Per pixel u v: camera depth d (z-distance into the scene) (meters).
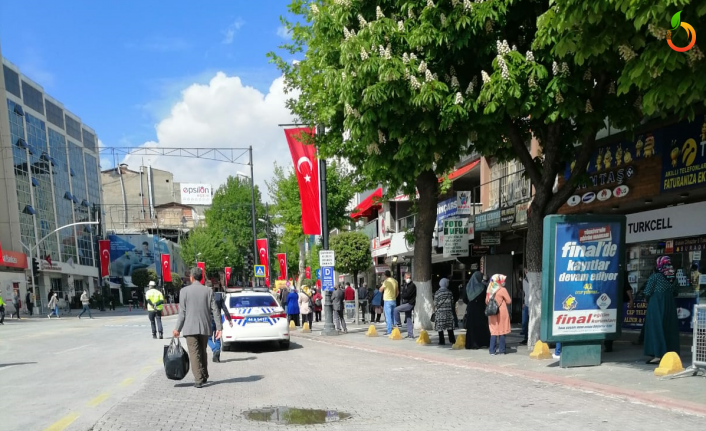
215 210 76.75
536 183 11.65
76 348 16.31
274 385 9.02
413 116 10.47
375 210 38.75
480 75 10.82
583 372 8.94
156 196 97.94
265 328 14.94
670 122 12.35
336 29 11.63
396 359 12.19
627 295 12.95
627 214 14.68
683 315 13.08
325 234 19.36
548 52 9.51
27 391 8.93
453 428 5.86
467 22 9.70
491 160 21.20
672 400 6.65
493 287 11.70
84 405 7.53
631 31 7.25
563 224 9.38
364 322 26.62
